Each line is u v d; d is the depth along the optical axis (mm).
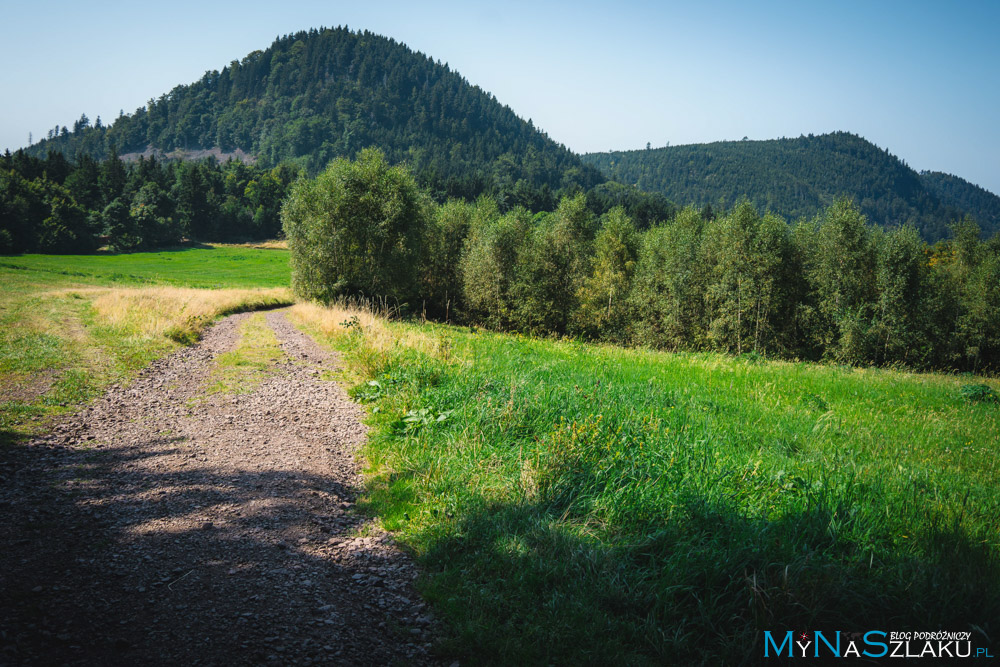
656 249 41938
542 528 4371
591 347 18000
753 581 3537
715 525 4363
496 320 41062
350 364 11852
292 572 3857
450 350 12141
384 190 35062
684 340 34500
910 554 4234
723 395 10211
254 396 9141
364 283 34219
